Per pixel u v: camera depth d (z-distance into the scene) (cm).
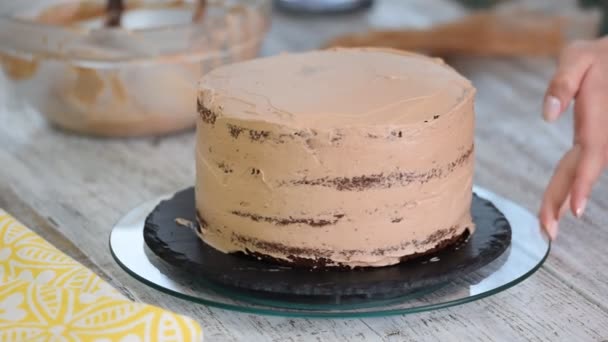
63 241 85
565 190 83
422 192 73
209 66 106
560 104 85
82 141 109
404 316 74
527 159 103
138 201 94
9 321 67
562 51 90
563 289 78
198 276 74
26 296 69
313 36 143
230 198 74
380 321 73
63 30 102
